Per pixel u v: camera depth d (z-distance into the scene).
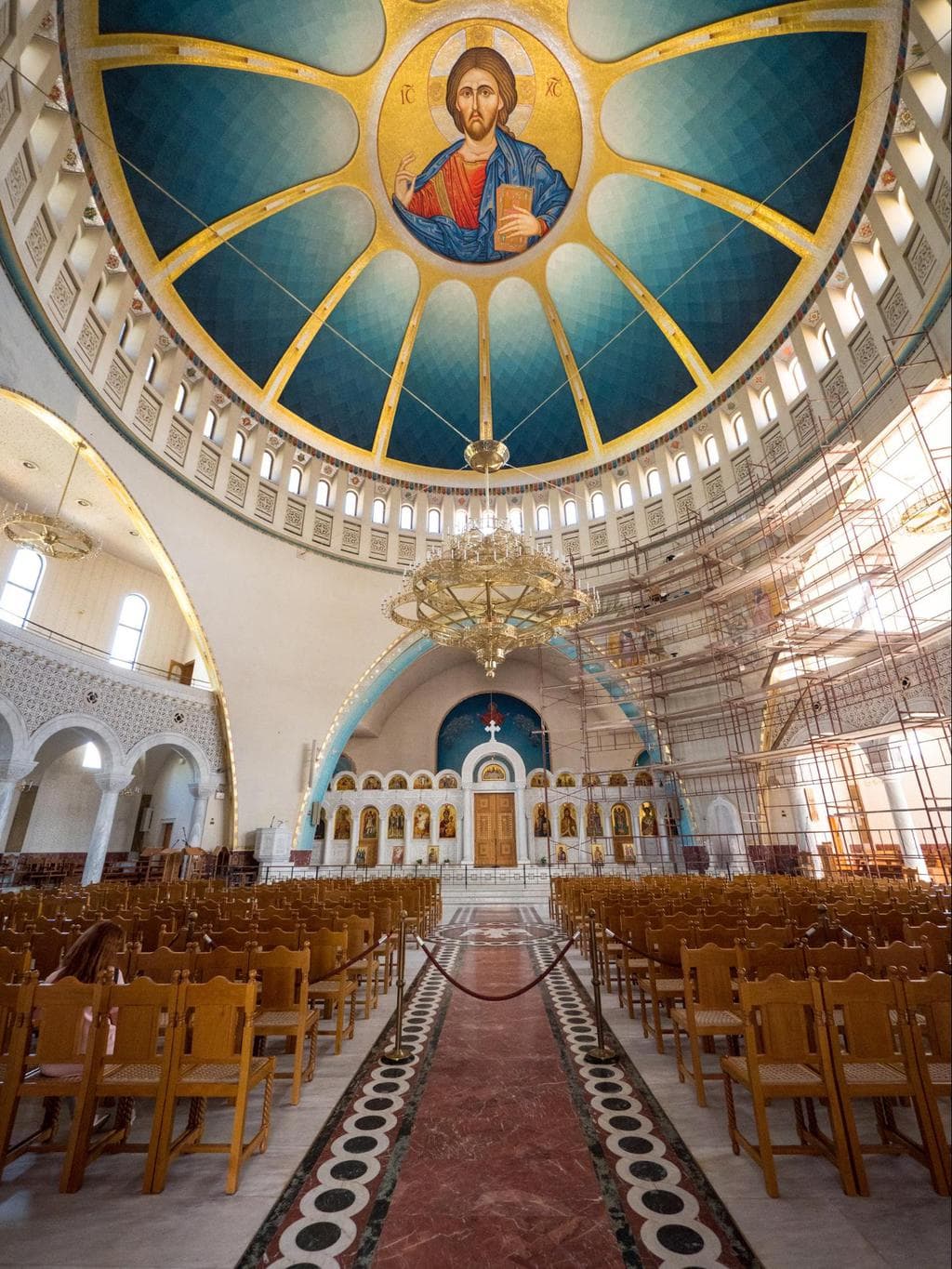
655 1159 3.48
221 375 20.83
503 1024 6.23
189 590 19.52
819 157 15.38
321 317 21.64
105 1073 3.48
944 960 4.36
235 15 14.12
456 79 17.22
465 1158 3.52
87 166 14.42
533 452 26.52
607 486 25.08
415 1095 4.42
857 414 15.30
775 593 17.58
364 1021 6.39
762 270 18.48
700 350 21.28
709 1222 2.90
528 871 22.52
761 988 3.36
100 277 15.73
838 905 6.99
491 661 12.22
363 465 25.55
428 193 20.03
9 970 4.02
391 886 11.66
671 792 21.56
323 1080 4.73
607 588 21.48
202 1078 3.40
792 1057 3.28
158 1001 3.40
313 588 23.34
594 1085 4.59
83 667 16.30
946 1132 3.81
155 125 15.20
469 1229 2.87
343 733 23.05
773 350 19.14
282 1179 3.31
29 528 14.17
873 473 14.02
